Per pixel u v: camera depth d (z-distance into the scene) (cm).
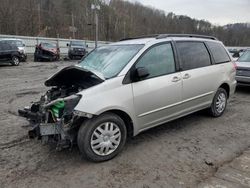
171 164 389
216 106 591
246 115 623
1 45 1808
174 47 492
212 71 555
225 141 471
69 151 429
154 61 454
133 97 416
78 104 370
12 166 385
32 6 5447
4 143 459
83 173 367
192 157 410
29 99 777
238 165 385
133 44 477
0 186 338
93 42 3969
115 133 406
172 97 472
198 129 527
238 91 920
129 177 356
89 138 382
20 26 4962
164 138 481
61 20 6000
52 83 476
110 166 385
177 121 572
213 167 380
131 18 7444
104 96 388
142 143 460
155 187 333
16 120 577
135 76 419
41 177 358
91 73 415
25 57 2227
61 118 379
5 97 804
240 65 881
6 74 1403
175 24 7694
